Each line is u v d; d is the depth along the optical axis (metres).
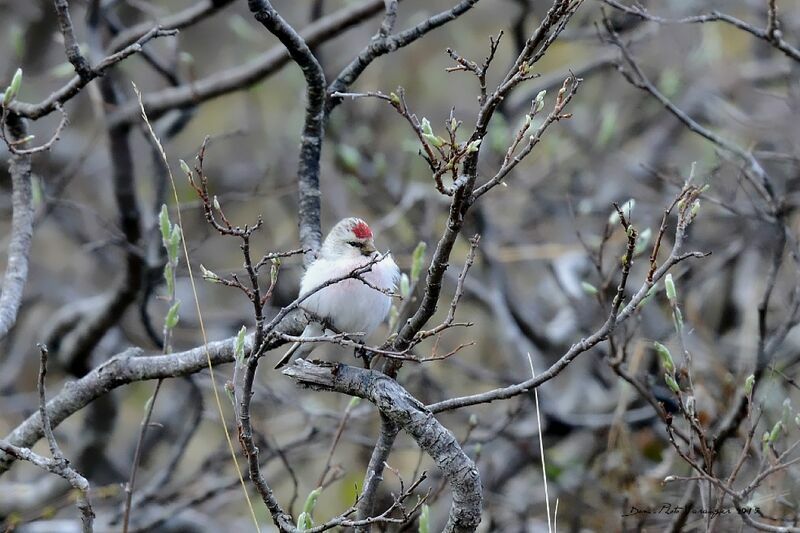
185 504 10.43
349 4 11.84
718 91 13.24
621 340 9.95
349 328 7.91
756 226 11.05
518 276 16.00
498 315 12.53
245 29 12.71
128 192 10.52
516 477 13.48
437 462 6.51
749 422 7.43
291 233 15.46
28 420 7.66
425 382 11.94
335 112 13.23
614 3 8.57
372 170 14.05
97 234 15.39
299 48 7.97
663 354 7.25
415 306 12.72
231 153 16.61
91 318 11.15
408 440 13.36
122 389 15.58
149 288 10.62
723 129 12.92
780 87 13.30
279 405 11.92
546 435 11.59
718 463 8.99
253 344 6.05
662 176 10.01
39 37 15.92
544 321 14.82
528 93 13.55
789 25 12.80
